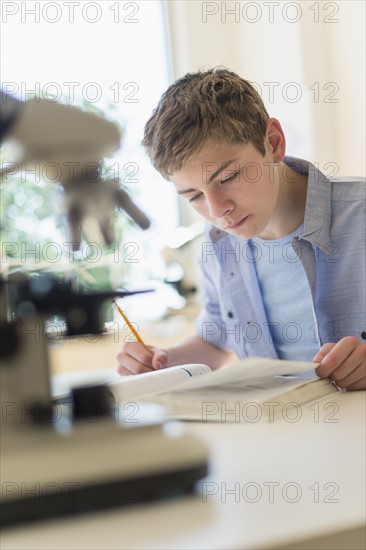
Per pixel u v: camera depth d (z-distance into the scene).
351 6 2.27
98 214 0.69
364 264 1.47
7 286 0.65
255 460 0.72
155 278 2.59
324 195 1.50
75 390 0.67
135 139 2.62
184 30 2.72
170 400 0.97
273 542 0.50
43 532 0.54
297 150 2.46
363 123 2.29
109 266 0.79
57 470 0.57
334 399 1.06
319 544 0.51
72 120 0.61
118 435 0.61
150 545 0.50
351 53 2.30
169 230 2.72
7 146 0.61
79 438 0.61
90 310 0.68
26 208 1.32
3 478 0.56
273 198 1.44
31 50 2.65
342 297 1.52
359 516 0.54
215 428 0.88
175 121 1.32
